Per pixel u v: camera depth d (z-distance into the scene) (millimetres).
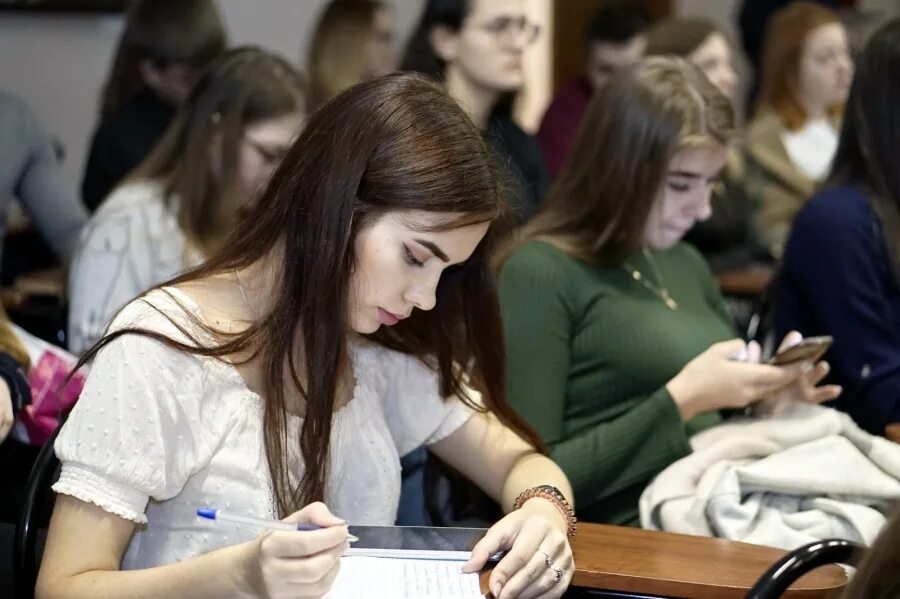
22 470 2322
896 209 2596
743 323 3994
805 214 2664
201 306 1733
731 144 2447
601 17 4898
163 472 1650
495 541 1713
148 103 4043
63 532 1616
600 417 2449
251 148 2869
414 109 1653
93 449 1614
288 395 1768
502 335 2033
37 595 1596
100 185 4055
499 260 2348
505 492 2006
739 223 4324
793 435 2244
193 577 1520
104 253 2926
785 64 4832
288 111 2863
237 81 2879
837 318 2609
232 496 1722
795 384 2377
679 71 2438
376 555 1702
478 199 1634
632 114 2395
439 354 2018
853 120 2658
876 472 2172
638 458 2293
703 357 2355
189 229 2875
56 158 3676
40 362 2328
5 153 3510
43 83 5277
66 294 3230
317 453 1729
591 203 2455
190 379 1688
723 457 2221
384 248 1635
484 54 3719
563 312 2424
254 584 1497
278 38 5652
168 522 1727
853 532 2094
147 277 2910
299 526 1512
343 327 1681
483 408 2080
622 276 2506
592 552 1800
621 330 2434
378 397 2021
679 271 2701
